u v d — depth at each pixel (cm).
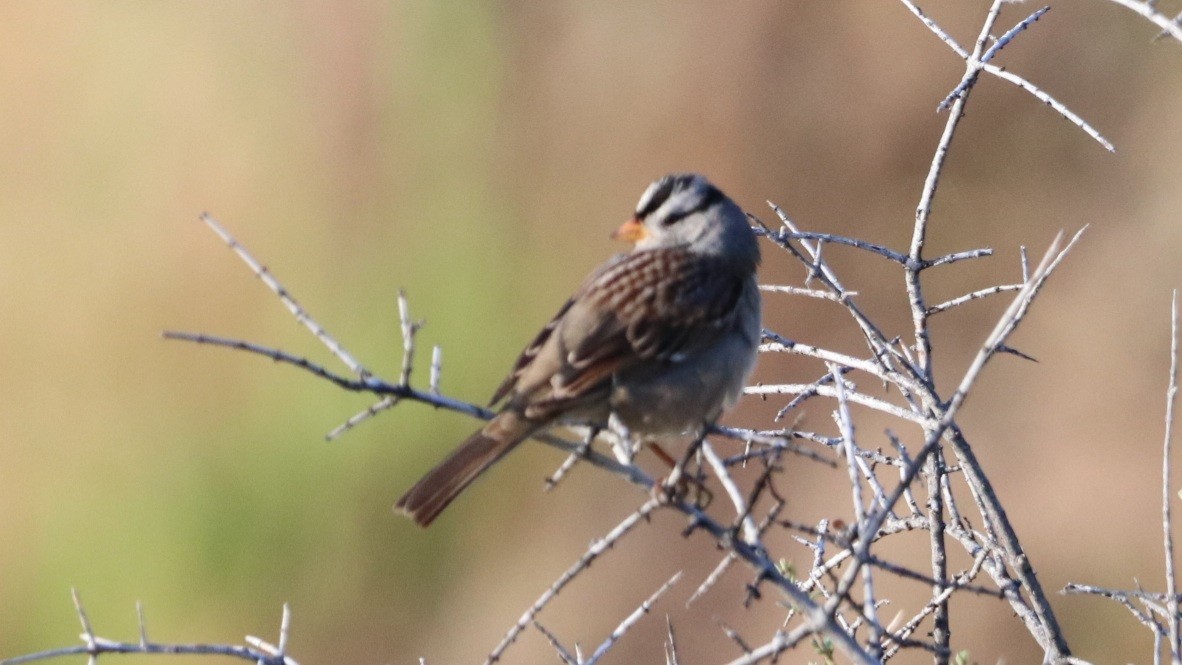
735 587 1485
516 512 1627
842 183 1823
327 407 1648
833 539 578
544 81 1897
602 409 693
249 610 1596
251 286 1778
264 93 1916
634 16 1900
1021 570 731
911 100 1838
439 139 1869
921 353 764
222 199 1845
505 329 1741
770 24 1870
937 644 696
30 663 1520
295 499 1627
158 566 1605
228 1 1945
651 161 1853
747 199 1830
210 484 1630
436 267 1769
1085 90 1858
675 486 614
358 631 1579
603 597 1540
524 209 1841
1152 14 673
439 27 1905
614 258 741
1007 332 535
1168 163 1784
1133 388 1559
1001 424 1557
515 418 652
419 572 1612
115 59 1950
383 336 1702
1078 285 1689
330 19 1911
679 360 695
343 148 1875
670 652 854
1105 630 1352
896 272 1711
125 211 1855
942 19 1848
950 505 754
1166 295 1653
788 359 1634
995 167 1814
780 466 587
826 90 1853
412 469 1633
